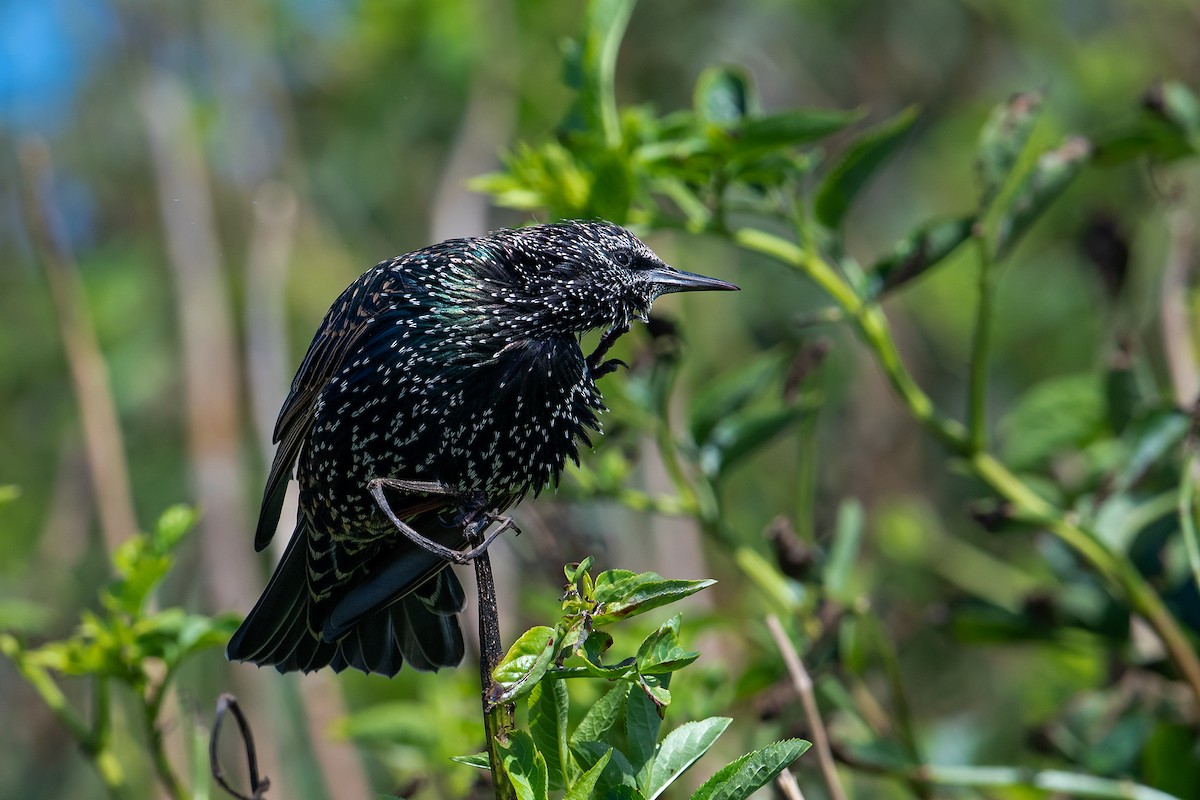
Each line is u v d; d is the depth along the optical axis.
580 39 9.20
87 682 14.41
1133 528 9.34
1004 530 9.17
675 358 9.34
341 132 17.19
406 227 16.86
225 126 15.74
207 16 16.11
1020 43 17.91
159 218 14.81
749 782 5.37
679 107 17.81
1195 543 8.44
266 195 14.91
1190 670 8.79
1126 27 17.98
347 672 13.05
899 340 17.16
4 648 8.30
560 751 5.54
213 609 11.88
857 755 8.87
